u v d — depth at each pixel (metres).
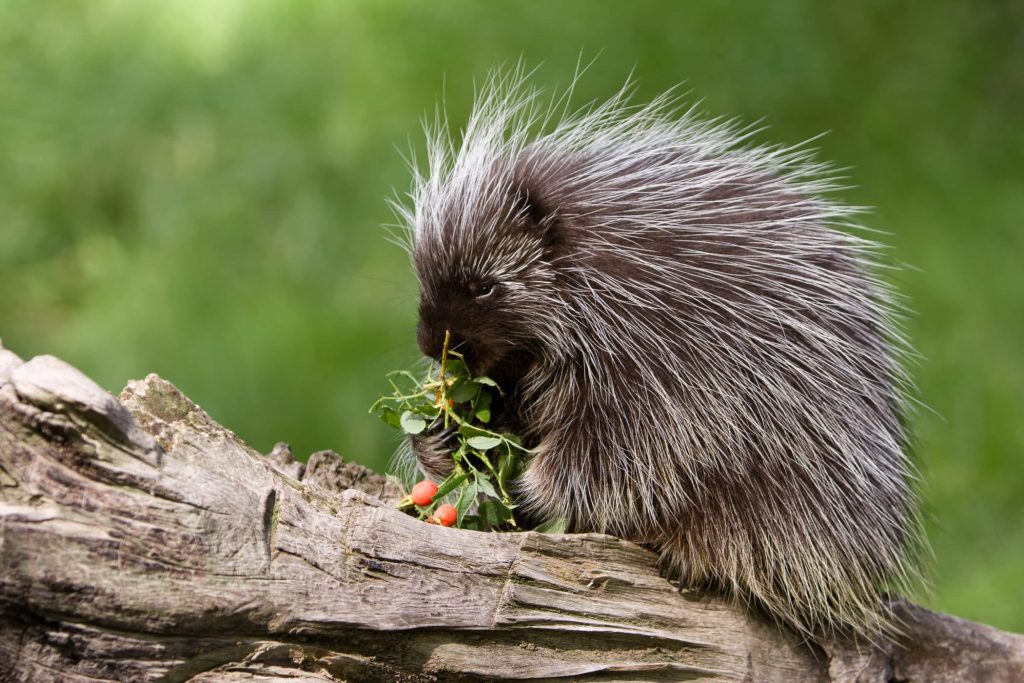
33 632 3.29
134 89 11.88
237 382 9.58
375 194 10.55
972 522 9.03
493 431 5.24
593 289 4.90
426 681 3.86
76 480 3.36
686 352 4.77
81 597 3.29
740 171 5.27
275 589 3.57
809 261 4.96
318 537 3.71
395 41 11.46
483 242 4.97
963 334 10.07
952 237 10.64
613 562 4.40
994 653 5.09
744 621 4.65
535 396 5.15
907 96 11.59
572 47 11.13
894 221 10.77
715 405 4.71
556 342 4.94
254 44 11.85
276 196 10.88
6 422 3.31
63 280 11.09
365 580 3.75
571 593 4.20
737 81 11.18
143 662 3.41
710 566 4.61
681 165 5.20
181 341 9.96
